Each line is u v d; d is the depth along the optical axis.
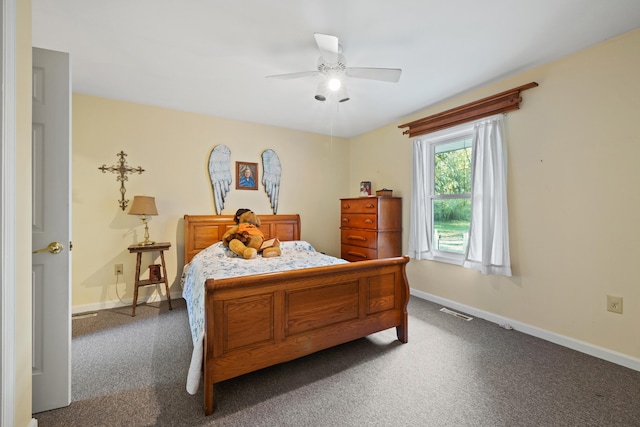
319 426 1.34
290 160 4.02
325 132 4.21
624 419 1.38
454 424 1.35
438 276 3.15
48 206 1.42
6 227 1.05
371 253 3.45
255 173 3.74
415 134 3.33
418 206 3.25
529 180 2.34
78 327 2.46
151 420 1.38
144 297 3.08
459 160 3.04
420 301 3.21
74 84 2.59
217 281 1.46
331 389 1.62
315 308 1.82
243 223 3.26
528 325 2.35
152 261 3.12
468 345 2.15
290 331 1.72
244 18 1.68
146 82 2.54
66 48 1.99
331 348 2.11
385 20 1.70
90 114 2.84
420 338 2.27
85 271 2.83
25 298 1.20
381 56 2.11
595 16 1.67
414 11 1.62
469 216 2.93
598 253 1.97
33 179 1.39
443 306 3.04
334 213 4.42
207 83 2.56
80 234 2.81
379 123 3.75
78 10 1.60
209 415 1.41
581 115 2.04
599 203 1.96
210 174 3.42
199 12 1.62
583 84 2.03
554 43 1.95
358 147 4.35
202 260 2.71
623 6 1.58
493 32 1.82
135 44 1.95
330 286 1.88
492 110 2.55
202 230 3.27
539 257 2.29
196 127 3.37
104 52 2.05
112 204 2.94
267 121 3.68
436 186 3.31
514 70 2.33
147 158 3.10
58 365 1.45
